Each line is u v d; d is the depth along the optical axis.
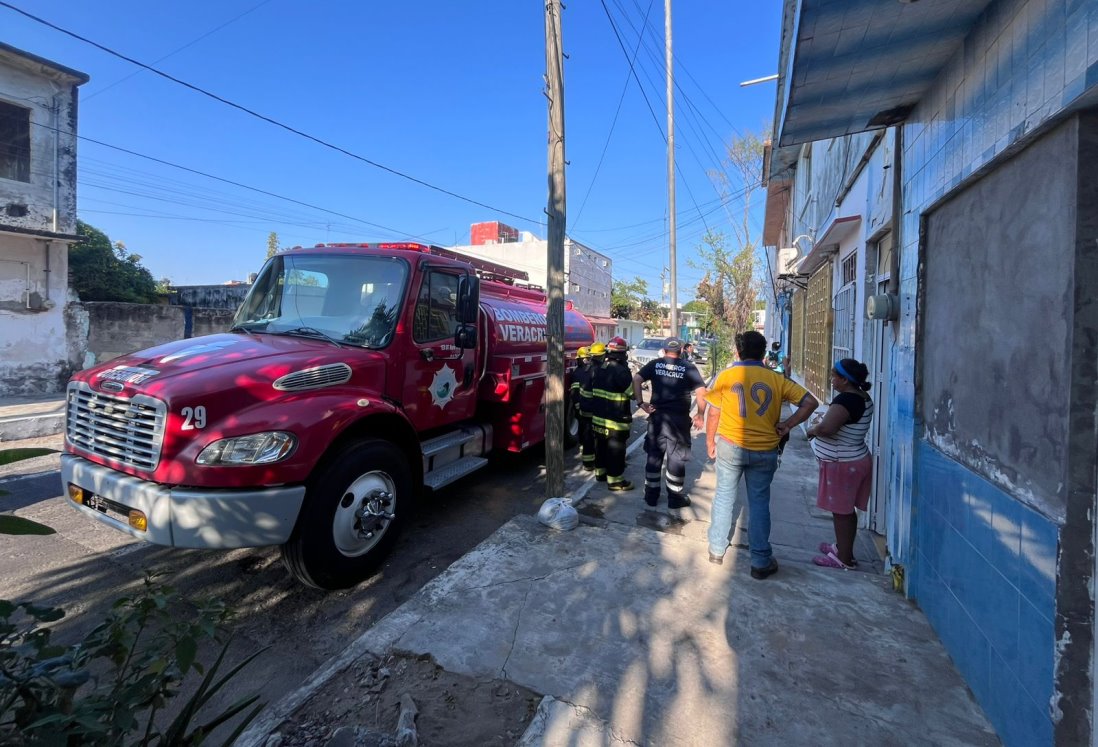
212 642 3.29
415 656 2.98
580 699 2.66
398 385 4.62
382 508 4.12
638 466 7.50
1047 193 2.11
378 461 4.07
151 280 23.17
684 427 5.50
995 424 2.50
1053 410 2.04
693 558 4.28
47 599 3.68
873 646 3.12
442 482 5.04
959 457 2.92
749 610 3.50
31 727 1.17
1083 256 1.90
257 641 3.33
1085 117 1.90
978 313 2.70
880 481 4.92
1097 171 1.89
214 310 17.62
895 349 4.09
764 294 26.44
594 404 6.39
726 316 25.36
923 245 3.50
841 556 4.21
